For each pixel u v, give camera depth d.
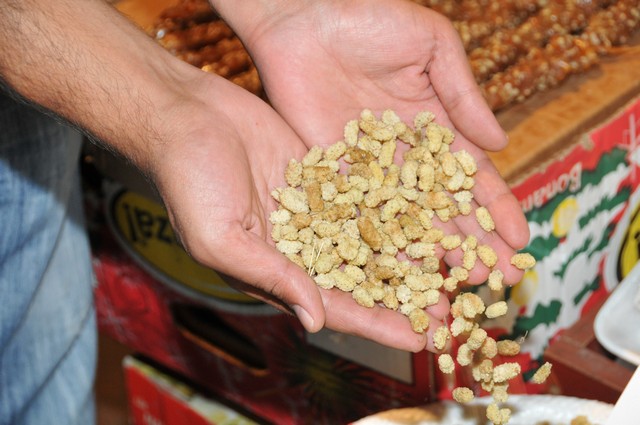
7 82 1.01
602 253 1.26
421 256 1.04
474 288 1.13
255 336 1.28
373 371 1.20
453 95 1.08
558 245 1.21
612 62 1.28
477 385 1.14
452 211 1.06
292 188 1.05
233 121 1.04
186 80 1.04
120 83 1.00
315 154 1.07
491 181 1.07
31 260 1.17
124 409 1.62
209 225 0.96
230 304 1.28
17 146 1.12
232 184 0.97
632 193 1.27
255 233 1.01
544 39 1.28
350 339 1.20
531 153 1.17
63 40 1.00
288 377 1.28
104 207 1.33
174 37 1.30
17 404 1.22
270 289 0.97
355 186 1.07
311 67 1.10
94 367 1.30
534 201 1.17
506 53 1.25
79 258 1.25
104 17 1.03
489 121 1.07
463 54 1.08
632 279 1.13
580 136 1.20
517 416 1.03
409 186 1.07
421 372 1.16
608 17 1.30
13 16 0.99
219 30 1.31
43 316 1.22
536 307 1.20
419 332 1.00
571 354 1.12
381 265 1.03
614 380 1.10
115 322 1.42
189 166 0.97
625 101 1.24
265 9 1.10
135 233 1.32
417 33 1.07
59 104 1.01
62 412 1.27
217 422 1.34
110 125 1.01
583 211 1.22
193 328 1.35
